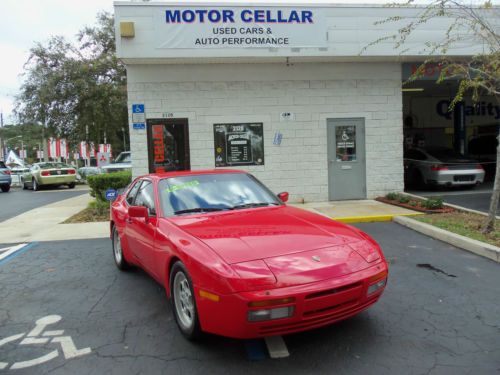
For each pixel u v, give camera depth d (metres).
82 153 40.72
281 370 3.25
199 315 3.42
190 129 10.95
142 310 4.60
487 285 5.08
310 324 3.26
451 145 19.42
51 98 18.81
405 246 7.00
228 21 10.06
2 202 17.53
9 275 6.12
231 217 4.39
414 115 19.30
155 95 10.80
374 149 11.60
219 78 10.96
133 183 6.17
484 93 16.97
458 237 6.95
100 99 19.09
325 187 11.48
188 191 4.92
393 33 10.57
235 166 11.14
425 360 3.35
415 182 14.01
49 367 3.42
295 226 4.08
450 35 10.67
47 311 4.66
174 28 9.96
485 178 17.22
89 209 11.91
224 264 3.31
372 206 10.47
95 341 3.87
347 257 3.57
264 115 11.16
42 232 9.40
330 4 10.40
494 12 9.99
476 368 3.22
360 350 3.53
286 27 10.26
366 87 11.45
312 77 11.24
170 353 3.59
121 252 6.05
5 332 4.14
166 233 4.15
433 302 4.57
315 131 11.35
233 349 3.61
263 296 3.10
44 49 19.44
